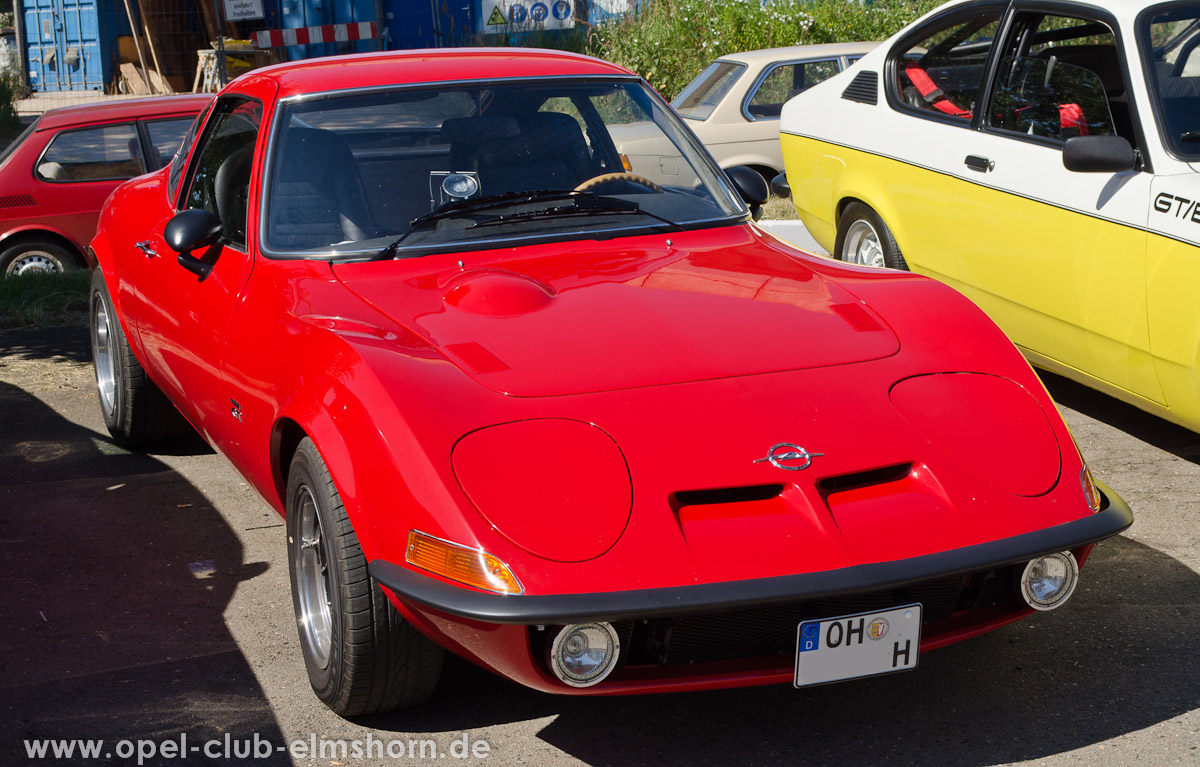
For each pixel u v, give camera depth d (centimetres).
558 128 406
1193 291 407
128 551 426
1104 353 458
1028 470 280
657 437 269
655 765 285
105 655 349
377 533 269
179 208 460
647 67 1430
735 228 395
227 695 324
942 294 342
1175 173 424
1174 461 465
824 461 268
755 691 317
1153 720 294
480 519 253
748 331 309
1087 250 455
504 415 273
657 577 248
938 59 571
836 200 627
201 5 1906
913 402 289
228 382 373
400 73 411
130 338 496
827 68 1057
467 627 257
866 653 266
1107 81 477
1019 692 310
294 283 347
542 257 360
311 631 315
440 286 339
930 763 280
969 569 259
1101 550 391
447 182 382
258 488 370
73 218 920
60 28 2058
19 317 795
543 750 294
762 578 250
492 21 1706
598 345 299
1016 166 493
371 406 279
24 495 486
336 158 381
